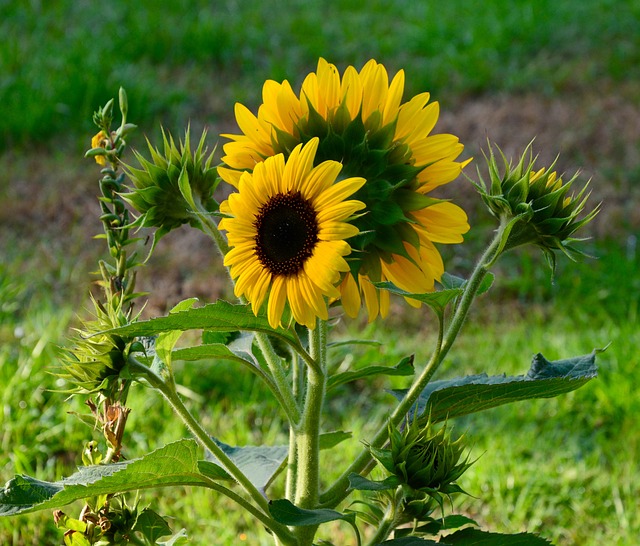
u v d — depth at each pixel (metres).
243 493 3.29
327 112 1.40
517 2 9.13
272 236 1.34
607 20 8.76
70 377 1.50
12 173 6.11
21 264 5.07
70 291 4.80
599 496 3.36
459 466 1.44
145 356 1.66
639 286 4.89
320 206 1.33
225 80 7.52
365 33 8.38
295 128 1.41
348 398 4.08
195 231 5.61
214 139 6.44
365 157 1.37
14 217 5.58
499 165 6.23
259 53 8.02
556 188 1.50
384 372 1.75
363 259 1.39
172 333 1.50
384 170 1.38
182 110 6.85
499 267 5.30
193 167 1.56
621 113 7.08
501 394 1.55
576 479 3.46
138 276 4.95
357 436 3.63
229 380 4.01
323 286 1.31
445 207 1.41
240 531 3.15
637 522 3.19
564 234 1.48
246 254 1.36
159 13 8.29
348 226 1.31
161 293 4.76
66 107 6.64
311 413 1.57
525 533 1.53
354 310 1.42
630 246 5.32
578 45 8.37
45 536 3.03
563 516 3.29
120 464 1.48
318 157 1.39
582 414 3.85
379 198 1.36
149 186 1.56
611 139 6.64
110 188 1.76
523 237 1.50
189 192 1.42
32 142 6.54
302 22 8.55
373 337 4.48
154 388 1.56
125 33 7.85
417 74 7.64
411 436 1.44
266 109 1.42
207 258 5.21
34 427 3.51
